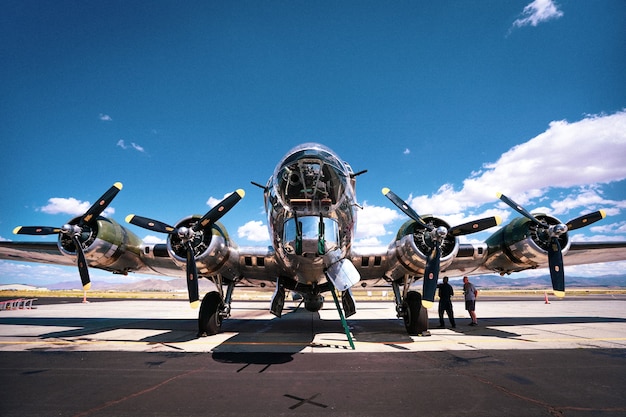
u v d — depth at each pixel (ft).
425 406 11.16
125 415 10.50
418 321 26.02
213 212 24.29
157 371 15.55
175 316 44.57
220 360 17.74
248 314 50.49
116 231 27.61
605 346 21.48
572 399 11.82
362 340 24.14
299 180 21.91
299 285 27.40
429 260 24.38
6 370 15.76
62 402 11.59
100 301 95.09
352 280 21.21
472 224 24.66
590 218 26.02
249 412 10.69
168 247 25.05
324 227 19.85
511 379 14.14
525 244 26.73
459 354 19.15
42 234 25.54
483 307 62.90
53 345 22.16
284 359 17.98
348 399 11.82
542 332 28.14
